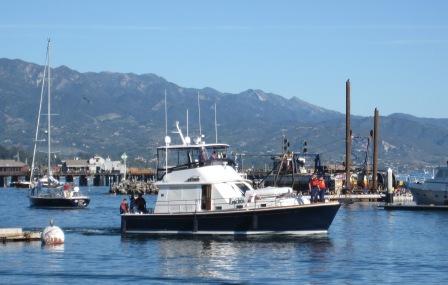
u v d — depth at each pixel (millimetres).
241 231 64312
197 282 46312
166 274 48812
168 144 68125
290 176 129000
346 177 136250
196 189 65562
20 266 51938
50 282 46562
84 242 63719
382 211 104125
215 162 67125
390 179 121125
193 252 57094
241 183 66688
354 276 47719
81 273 49344
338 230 74625
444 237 68500
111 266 51844
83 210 119750
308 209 63719
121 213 67875
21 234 64938
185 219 65125
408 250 59156
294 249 58156
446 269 50250
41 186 129000
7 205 140125
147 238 64812
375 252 57781
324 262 52812
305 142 92188
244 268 50562
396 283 45531
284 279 46906
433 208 105188
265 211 63750
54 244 62125
